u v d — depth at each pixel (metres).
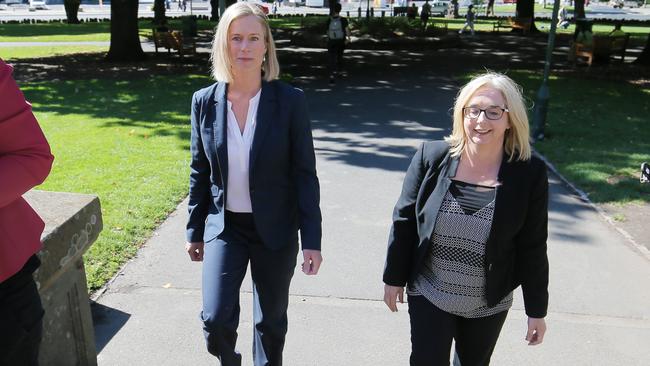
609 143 8.44
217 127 2.55
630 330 3.71
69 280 2.85
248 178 2.57
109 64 17.34
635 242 5.05
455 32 26.22
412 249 2.49
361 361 3.35
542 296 2.38
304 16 42.12
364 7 62.12
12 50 20.92
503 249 2.30
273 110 2.54
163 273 4.36
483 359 2.50
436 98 12.09
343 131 9.09
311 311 3.87
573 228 5.34
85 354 3.07
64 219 2.71
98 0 68.19
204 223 2.78
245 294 4.09
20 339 1.77
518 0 30.48
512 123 2.27
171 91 12.48
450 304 2.36
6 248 1.70
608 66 17.89
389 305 2.54
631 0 66.56
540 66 17.78
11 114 1.57
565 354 3.44
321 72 15.87
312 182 2.67
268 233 2.61
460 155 2.34
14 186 1.57
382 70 16.44
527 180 2.27
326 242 5.00
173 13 49.72
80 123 9.32
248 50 2.46
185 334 3.57
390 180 6.72
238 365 2.66
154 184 6.32
